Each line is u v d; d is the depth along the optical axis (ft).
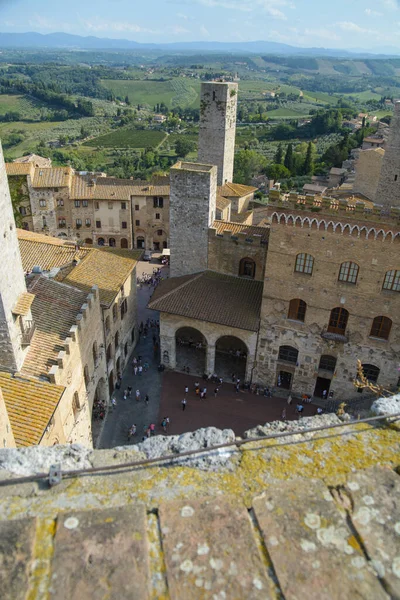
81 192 349.61
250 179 566.77
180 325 199.21
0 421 77.25
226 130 260.21
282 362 191.93
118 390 198.90
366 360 176.14
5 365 115.96
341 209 154.51
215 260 206.59
